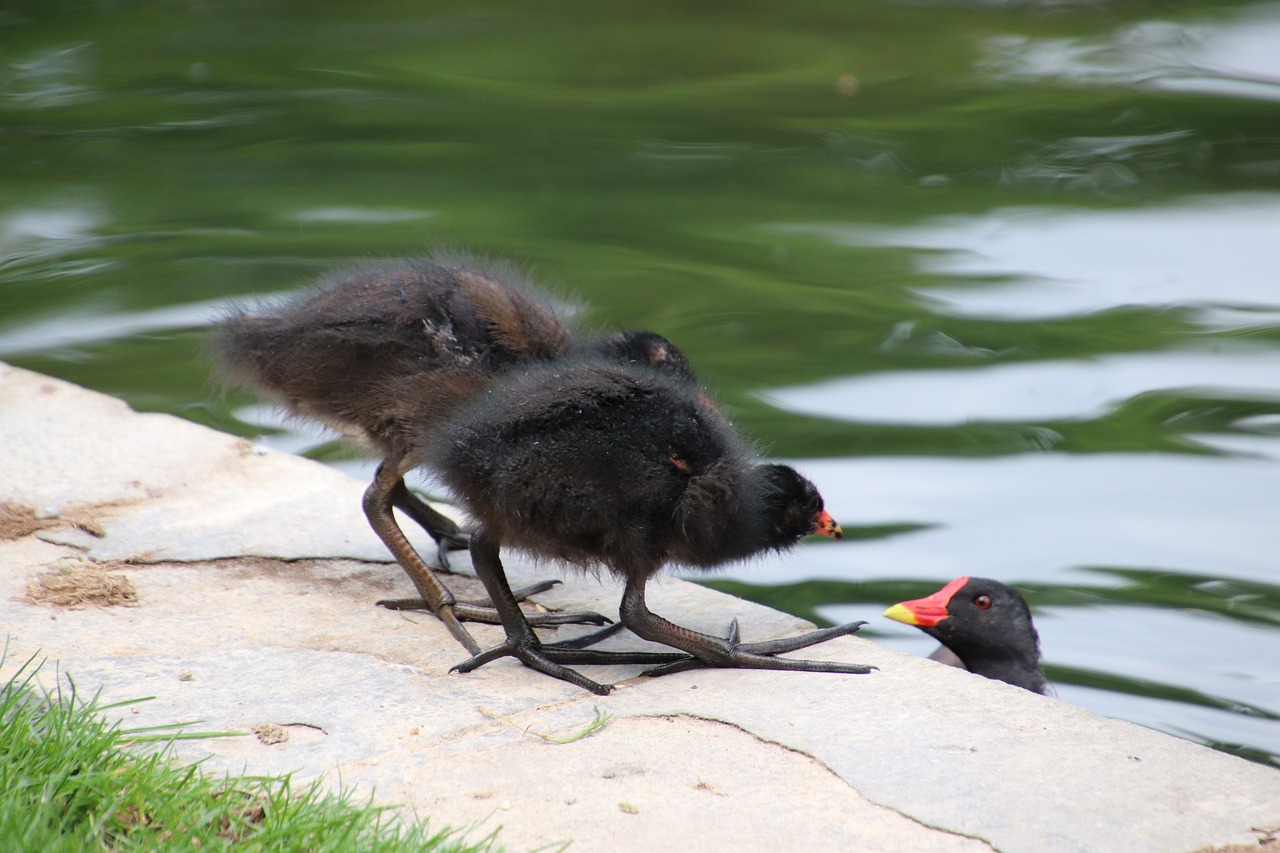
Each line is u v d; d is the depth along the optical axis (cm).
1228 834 588
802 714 690
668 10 2994
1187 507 1239
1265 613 1088
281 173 2069
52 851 521
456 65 2597
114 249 1772
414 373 836
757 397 1441
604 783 623
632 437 736
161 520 917
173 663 733
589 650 777
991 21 2916
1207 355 1530
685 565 786
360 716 685
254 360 868
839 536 830
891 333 1594
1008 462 1322
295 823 559
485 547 775
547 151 2181
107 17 2891
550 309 909
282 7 2989
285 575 863
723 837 583
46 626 764
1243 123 2303
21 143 2166
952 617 1015
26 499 924
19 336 1540
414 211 1916
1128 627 1078
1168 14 2938
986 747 655
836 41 2781
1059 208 1972
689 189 2039
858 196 2019
